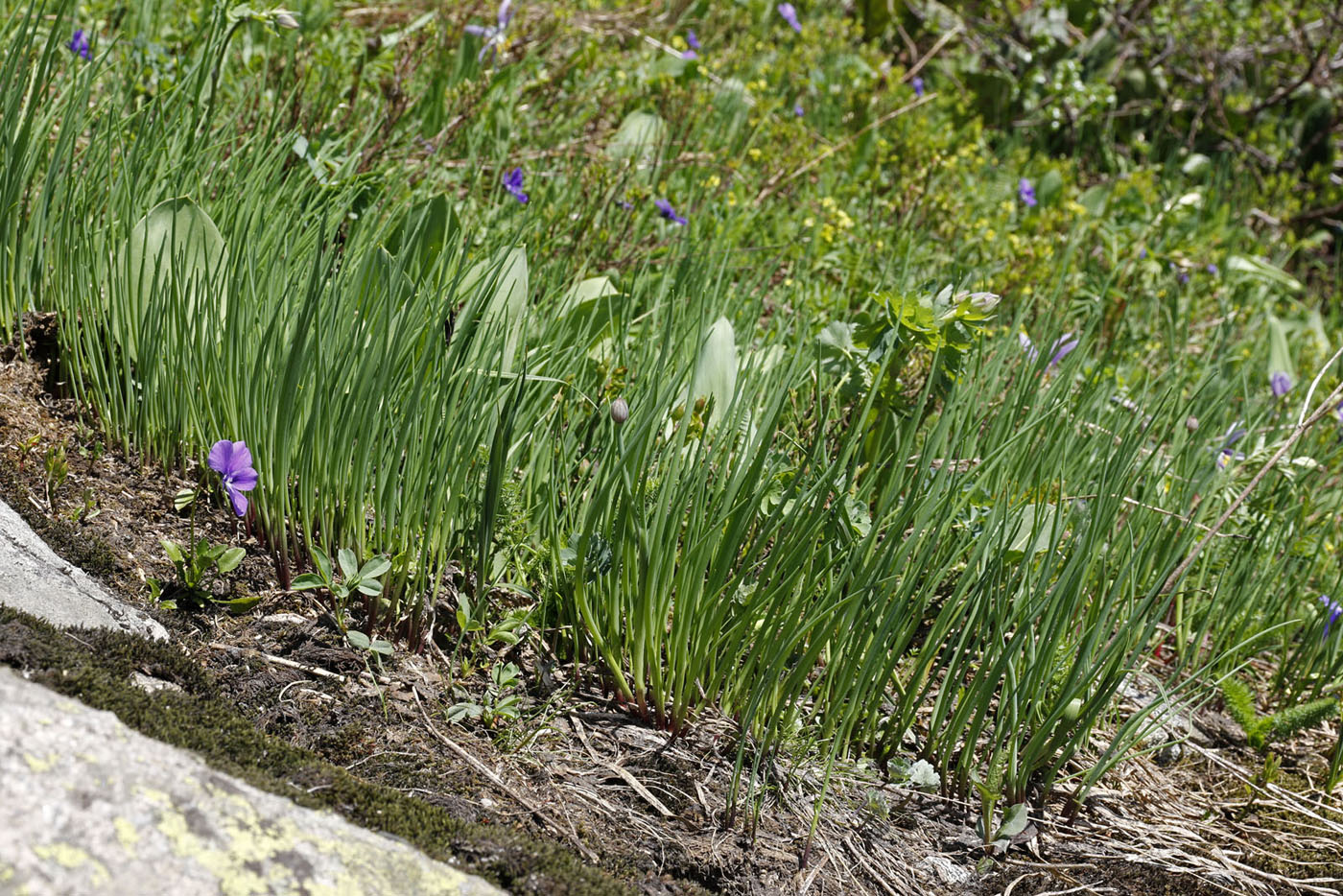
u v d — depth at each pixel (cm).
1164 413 290
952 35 633
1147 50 708
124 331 218
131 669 162
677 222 337
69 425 218
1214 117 714
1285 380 358
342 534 205
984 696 199
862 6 678
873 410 242
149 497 210
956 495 212
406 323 202
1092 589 237
